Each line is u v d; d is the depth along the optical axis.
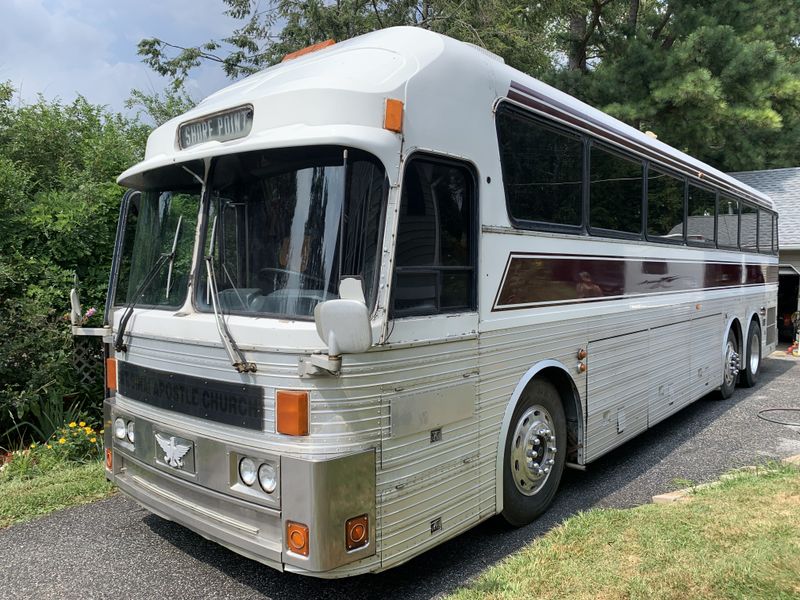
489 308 3.81
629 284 5.68
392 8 14.89
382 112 3.08
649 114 15.87
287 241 3.11
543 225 4.39
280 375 2.93
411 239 3.27
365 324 2.65
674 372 6.88
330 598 3.47
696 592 3.15
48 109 9.38
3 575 3.74
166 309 3.70
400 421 3.15
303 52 4.52
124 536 4.26
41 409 6.02
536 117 4.30
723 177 8.60
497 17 15.27
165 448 3.51
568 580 3.34
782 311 17.45
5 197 6.56
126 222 4.37
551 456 4.60
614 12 19.83
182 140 3.73
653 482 5.38
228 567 3.84
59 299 6.41
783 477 4.91
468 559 3.91
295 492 2.84
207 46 15.81
